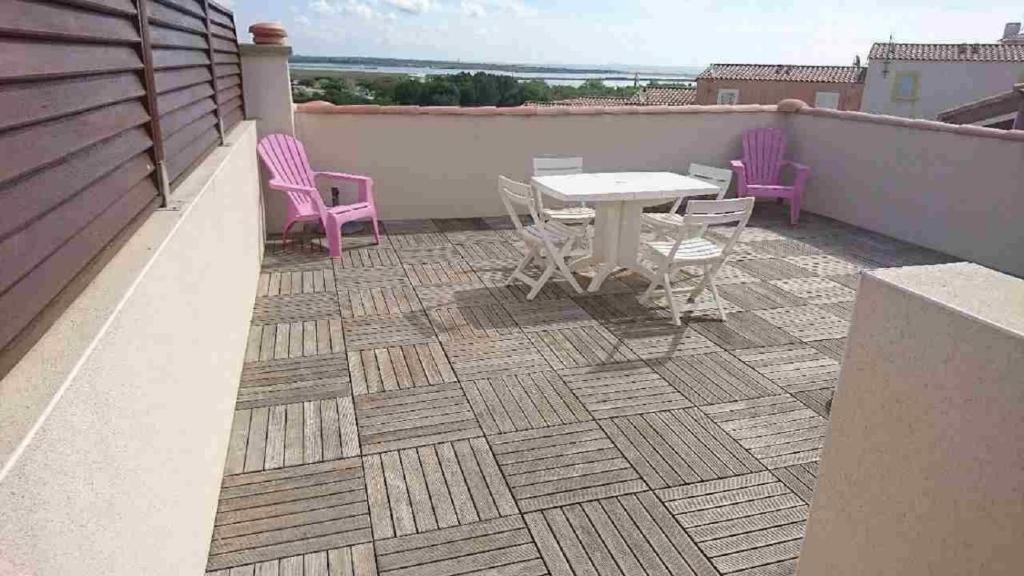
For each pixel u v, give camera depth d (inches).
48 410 33.0
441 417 102.3
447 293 158.4
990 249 193.9
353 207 190.4
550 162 195.3
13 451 29.5
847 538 51.1
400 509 80.8
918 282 44.1
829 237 222.1
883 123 222.7
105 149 53.8
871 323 46.3
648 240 211.3
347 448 93.3
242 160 143.9
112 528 41.9
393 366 119.3
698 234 168.7
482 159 235.0
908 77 933.2
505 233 217.2
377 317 142.5
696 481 88.0
